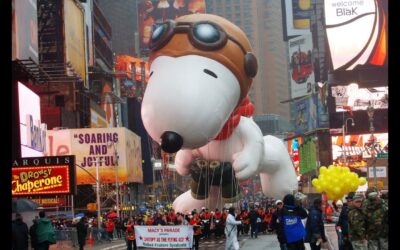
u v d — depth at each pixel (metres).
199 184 36.19
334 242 27.36
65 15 67.94
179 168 35.41
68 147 63.88
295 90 145.38
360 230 13.33
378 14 117.50
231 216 23.23
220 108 28.61
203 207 37.28
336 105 115.50
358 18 117.81
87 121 76.19
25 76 55.69
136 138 72.69
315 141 124.69
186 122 27.41
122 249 36.81
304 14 153.25
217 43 28.95
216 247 31.09
